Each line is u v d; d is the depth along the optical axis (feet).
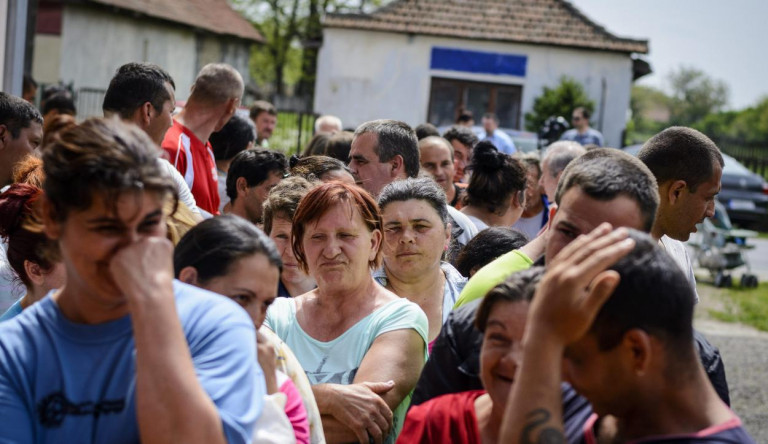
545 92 82.17
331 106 82.99
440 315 12.71
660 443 5.92
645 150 12.12
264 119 33.50
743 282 43.68
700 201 11.89
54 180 6.17
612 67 83.20
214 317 6.88
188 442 6.01
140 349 6.10
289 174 15.02
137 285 6.17
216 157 21.80
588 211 8.50
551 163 19.21
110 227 6.19
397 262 12.48
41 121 15.46
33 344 6.61
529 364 6.01
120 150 6.16
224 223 8.06
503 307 7.11
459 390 8.55
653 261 6.06
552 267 6.18
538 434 5.87
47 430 6.47
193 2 103.60
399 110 82.94
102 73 84.69
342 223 10.72
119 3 83.51
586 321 5.91
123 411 6.44
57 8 77.56
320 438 8.73
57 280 9.72
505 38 81.82
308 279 13.34
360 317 10.80
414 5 83.46
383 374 10.22
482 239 13.58
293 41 153.28
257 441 7.05
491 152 17.70
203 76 18.75
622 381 6.04
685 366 6.03
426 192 12.62
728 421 5.98
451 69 82.74
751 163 101.09
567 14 84.48
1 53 23.67
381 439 9.87
